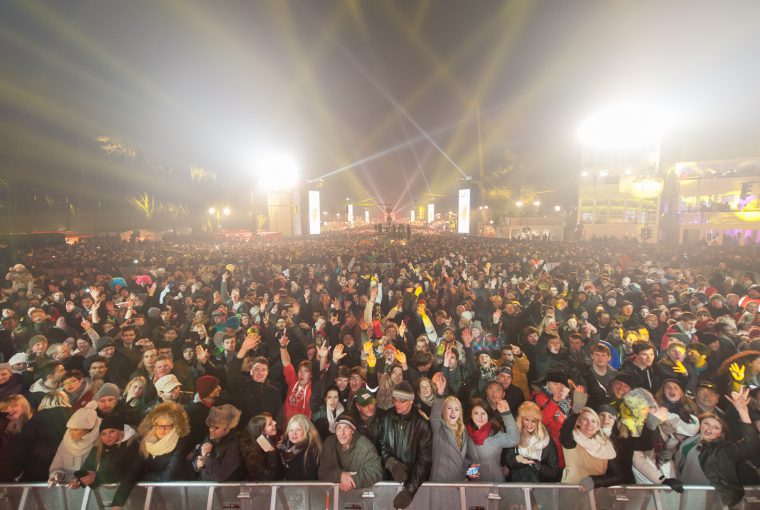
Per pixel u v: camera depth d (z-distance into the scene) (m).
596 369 5.40
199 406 4.37
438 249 25.05
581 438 3.62
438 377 4.42
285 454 3.81
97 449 3.66
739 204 31.28
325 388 5.18
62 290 11.06
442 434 3.88
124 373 5.80
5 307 8.65
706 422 3.60
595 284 12.09
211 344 6.73
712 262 19.09
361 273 14.97
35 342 5.59
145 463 3.64
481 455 3.77
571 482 3.61
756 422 3.54
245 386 4.91
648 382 5.29
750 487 3.44
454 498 3.55
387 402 4.66
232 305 9.80
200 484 3.52
